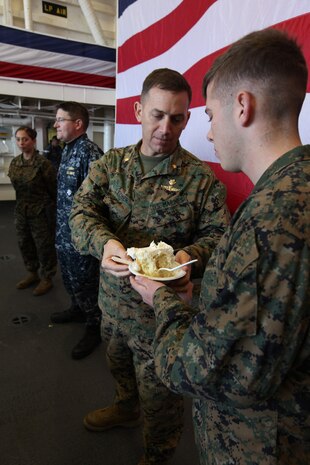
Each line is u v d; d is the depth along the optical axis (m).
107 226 1.06
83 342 1.87
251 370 0.40
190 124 1.71
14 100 5.19
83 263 1.80
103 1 4.95
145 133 0.97
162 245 0.81
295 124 0.47
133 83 2.29
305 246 0.39
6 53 3.78
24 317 2.25
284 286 0.39
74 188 1.82
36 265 2.76
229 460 0.53
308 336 0.41
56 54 4.04
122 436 1.35
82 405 1.50
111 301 1.09
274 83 0.44
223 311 0.42
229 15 1.38
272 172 0.46
